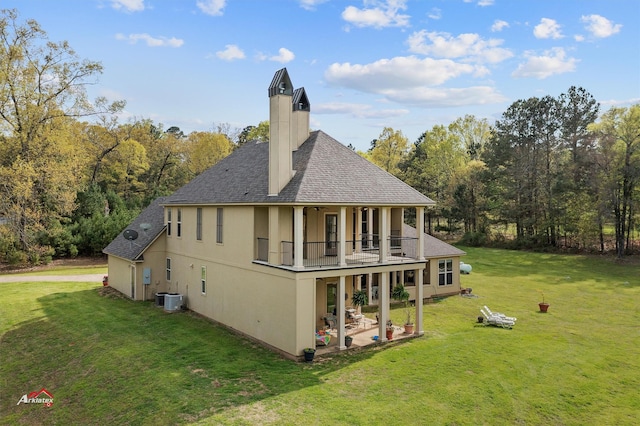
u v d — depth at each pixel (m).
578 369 14.67
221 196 20.45
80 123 53.66
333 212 19.64
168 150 69.00
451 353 16.11
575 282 31.98
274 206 16.83
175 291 25.23
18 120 38.19
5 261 38.94
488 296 27.22
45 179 37.84
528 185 50.38
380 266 17.58
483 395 12.60
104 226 42.28
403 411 11.55
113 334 18.95
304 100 20.77
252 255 18.11
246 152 24.06
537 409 11.85
